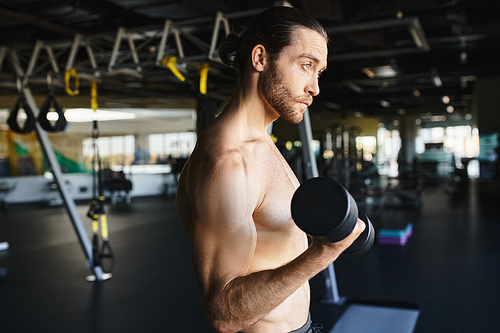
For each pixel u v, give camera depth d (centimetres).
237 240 61
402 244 493
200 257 62
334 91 1112
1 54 360
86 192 1080
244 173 64
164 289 353
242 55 73
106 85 874
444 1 405
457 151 1730
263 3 367
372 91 1078
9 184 1002
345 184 998
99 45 612
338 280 365
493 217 675
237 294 57
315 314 287
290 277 56
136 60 379
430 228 596
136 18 481
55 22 473
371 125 1592
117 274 401
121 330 270
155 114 1391
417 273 379
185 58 328
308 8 393
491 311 284
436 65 802
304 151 290
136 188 1161
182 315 294
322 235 50
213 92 939
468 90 1077
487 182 1029
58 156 1670
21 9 400
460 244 489
